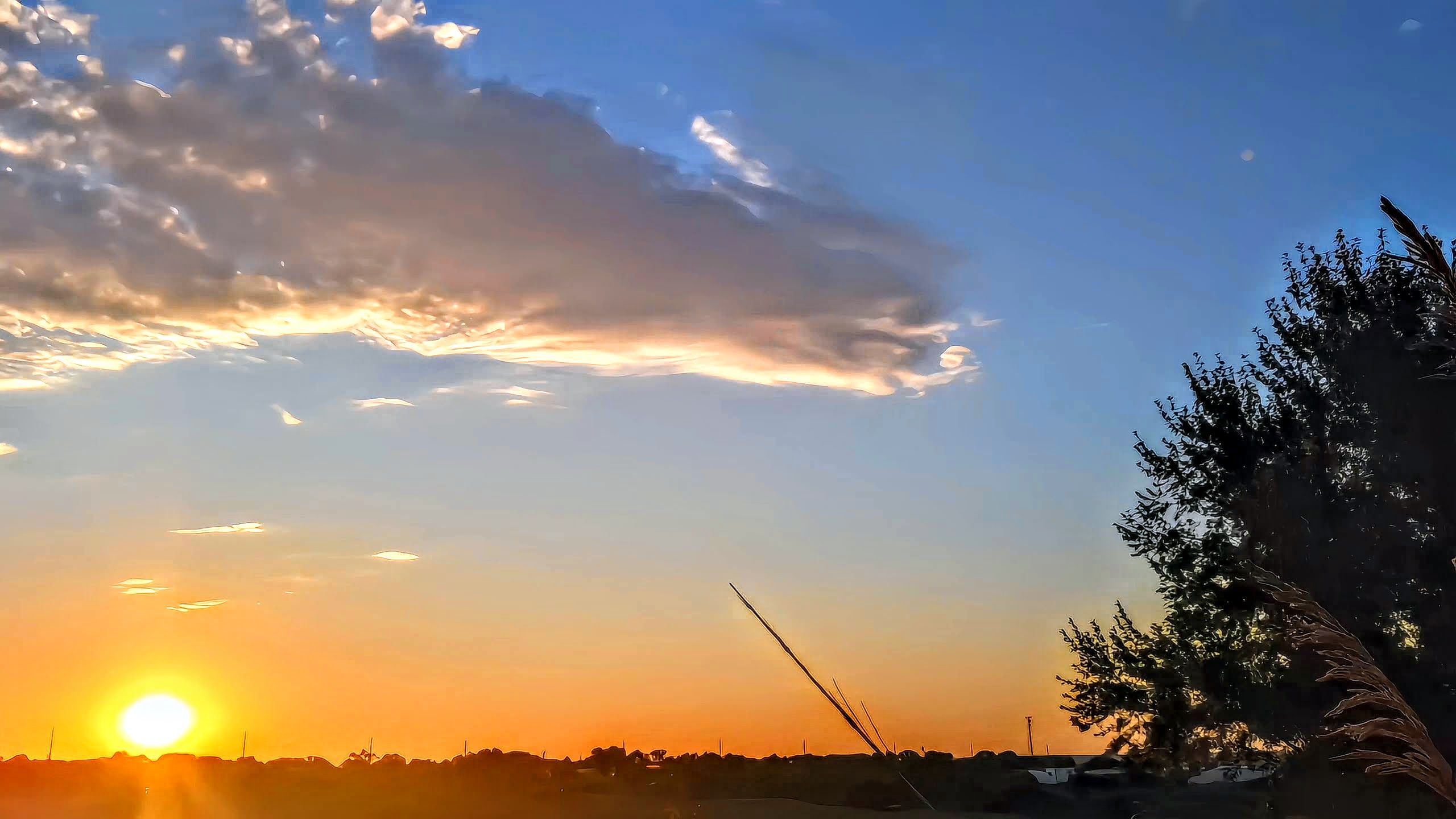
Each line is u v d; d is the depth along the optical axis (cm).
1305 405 2598
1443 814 1961
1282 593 394
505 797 13075
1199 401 2855
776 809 8812
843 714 375
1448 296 364
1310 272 2733
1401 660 2003
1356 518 2206
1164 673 2806
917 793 365
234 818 14325
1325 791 2236
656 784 12406
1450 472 2180
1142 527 2930
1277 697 2462
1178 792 2778
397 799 13575
